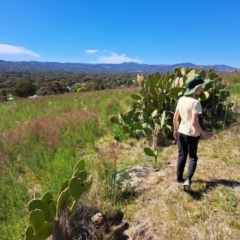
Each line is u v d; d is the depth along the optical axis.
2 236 2.81
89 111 8.31
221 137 5.22
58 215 2.68
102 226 2.96
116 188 3.56
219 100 6.56
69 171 3.74
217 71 16.80
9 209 3.18
